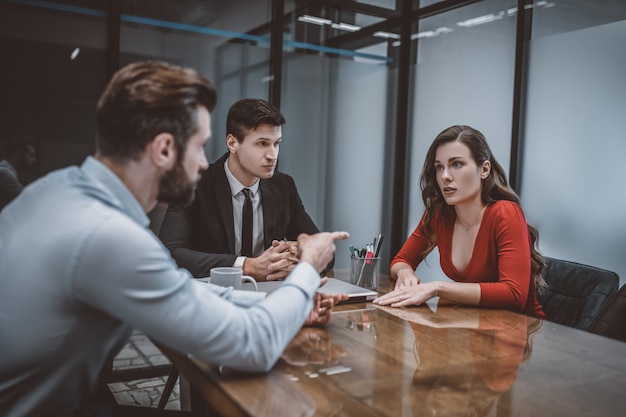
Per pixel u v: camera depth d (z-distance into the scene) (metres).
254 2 3.48
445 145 1.68
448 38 3.74
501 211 1.66
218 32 3.38
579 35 2.90
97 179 0.93
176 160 0.95
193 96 0.94
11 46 2.85
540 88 3.12
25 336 0.86
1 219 0.94
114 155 0.94
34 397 0.91
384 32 3.99
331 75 3.82
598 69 2.81
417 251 1.95
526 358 1.04
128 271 0.83
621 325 1.51
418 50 3.99
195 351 0.88
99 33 3.05
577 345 1.13
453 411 0.78
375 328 1.24
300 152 3.76
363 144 3.98
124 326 1.03
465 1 3.60
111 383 2.75
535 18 3.14
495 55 3.40
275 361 0.94
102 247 0.83
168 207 1.92
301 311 0.99
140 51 3.16
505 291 1.50
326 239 1.12
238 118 1.86
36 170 2.94
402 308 1.44
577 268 1.89
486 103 3.47
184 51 3.29
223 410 0.86
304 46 3.71
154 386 2.73
